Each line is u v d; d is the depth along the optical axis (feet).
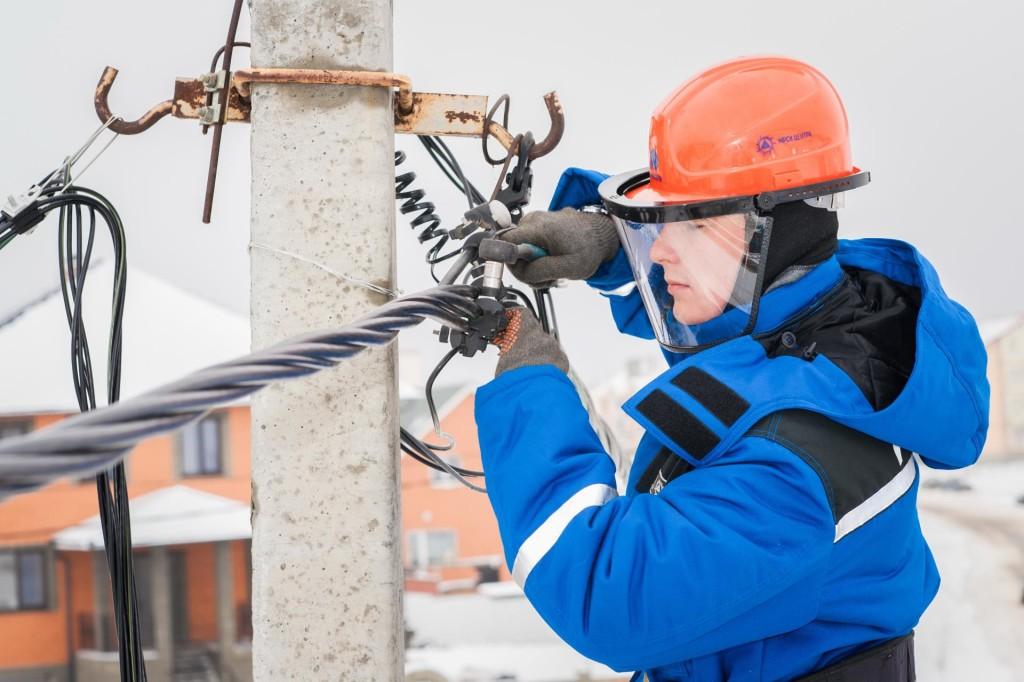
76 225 6.44
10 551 56.34
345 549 5.44
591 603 4.98
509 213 6.02
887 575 5.57
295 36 5.42
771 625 5.18
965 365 5.52
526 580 5.17
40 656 56.18
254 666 5.54
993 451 74.74
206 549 57.62
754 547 4.90
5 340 62.90
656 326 6.07
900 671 5.66
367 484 5.45
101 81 6.13
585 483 5.19
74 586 56.54
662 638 4.93
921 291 5.95
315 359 4.14
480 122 6.09
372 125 5.47
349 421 5.44
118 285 6.29
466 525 65.92
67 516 56.90
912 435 5.25
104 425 3.21
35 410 60.54
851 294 5.82
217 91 5.60
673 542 4.91
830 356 5.45
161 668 57.06
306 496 5.41
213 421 59.77
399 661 5.57
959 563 57.47
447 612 61.82
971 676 47.96
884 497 5.32
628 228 5.87
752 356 5.42
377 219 5.46
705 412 5.25
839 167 5.73
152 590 57.11
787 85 5.66
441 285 5.37
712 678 5.53
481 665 54.65
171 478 59.21
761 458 5.06
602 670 55.16
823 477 5.08
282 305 5.40
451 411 66.44
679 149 5.69
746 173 5.54
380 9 5.50
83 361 6.43
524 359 5.63
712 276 5.64
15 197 6.18
